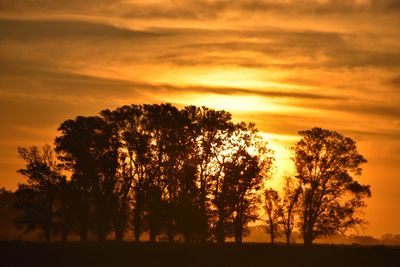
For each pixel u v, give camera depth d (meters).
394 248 112.88
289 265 106.94
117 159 125.06
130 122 128.25
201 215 119.69
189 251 111.69
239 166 124.62
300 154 130.12
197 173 123.50
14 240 118.88
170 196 126.00
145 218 122.56
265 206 126.12
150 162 126.19
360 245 118.12
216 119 127.62
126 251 111.56
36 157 126.25
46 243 115.25
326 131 130.25
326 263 107.38
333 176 128.88
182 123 127.56
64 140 125.81
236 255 110.69
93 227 126.00
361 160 129.38
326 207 127.75
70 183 125.31
